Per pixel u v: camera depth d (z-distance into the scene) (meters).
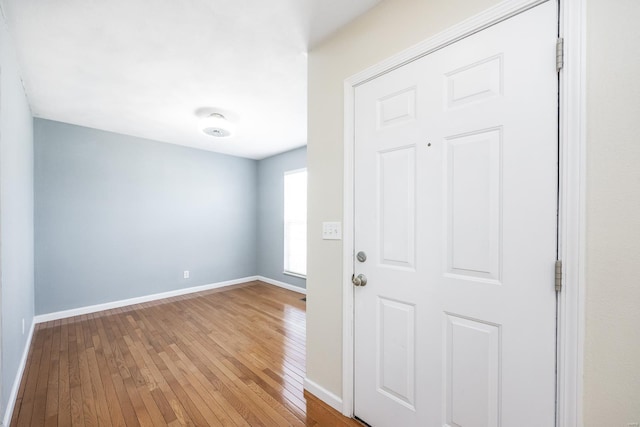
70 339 2.60
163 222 4.01
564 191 0.91
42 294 3.06
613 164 0.84
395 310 1.36
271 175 4.92
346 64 1.62
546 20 0.95
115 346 2.46
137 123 3.25
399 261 1.35
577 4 0.89
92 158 3.41
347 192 1.57
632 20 0.82
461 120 1.15
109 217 3.53
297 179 4.51
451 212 1.18
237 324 3.01
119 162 3.62
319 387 1.73
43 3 1.42
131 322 3.05
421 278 1.27
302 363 2.18
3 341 1.49
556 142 0.93
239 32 1.69
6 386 1.54
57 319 3.13
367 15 1.52
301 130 3.52
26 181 2.45
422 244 1.27
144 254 3.83
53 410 1.62
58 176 3.17
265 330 2.85
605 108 0.85
